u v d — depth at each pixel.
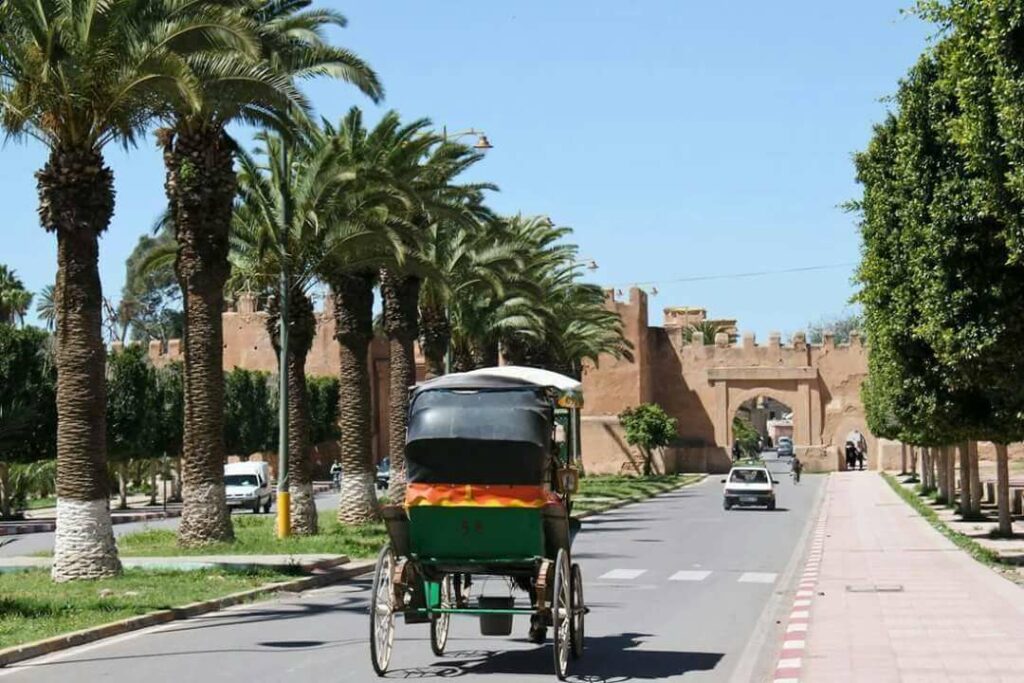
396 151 34.44
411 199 32.25
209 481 27.61
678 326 95.94
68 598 18.62
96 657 14.11
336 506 56.19
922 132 22.92
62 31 20.59
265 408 74.50
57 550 21.39
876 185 28.97
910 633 15.09
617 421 90.56
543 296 48.44
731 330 127.81
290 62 27.91
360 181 31.81
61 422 21.44
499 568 13.23
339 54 28.09
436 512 13.03
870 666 12.52
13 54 20.50
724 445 93.56
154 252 32.56
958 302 21.16
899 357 28.70
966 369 21.78
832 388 92.12
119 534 37.72
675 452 93.62
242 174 31.36
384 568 12.81
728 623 17.11
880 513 45.38
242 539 30.36
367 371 35.50
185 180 26.61
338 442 92.88
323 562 24.77
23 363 48.72
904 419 37.12
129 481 83.25
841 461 90.56
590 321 64.56
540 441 12.98
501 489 12.96
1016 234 16.23
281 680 12.32
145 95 21.59
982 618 16.48
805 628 15.78
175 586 20.59
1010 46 14.80
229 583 21.28
